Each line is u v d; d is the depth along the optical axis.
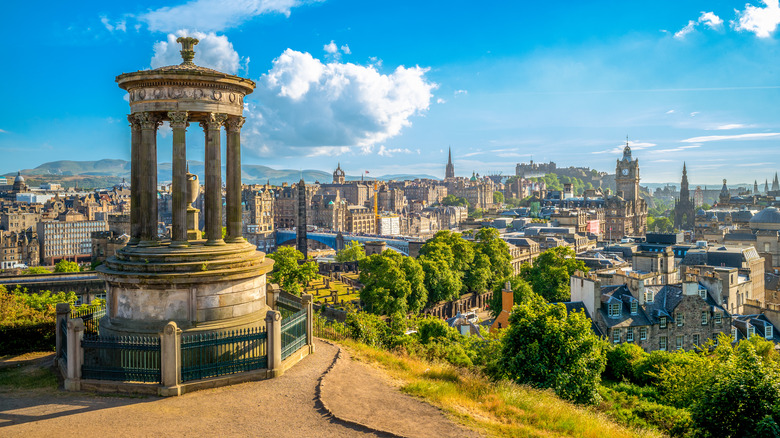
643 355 69.00
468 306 169.00
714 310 91.94
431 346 56.84
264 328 32.62
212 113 35.12
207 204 35.75
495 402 30.83
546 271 143.62
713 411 38.44
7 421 25.70
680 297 90.69
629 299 89.62
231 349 32.00
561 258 149.25
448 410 27.97
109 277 33.97
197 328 33.38
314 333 50.12
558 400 37.62
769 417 35.34
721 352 49.59
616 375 68.75
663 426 45.88
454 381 34.94
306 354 37.16
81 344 30.28
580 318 52.03
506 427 26.69
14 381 32.22
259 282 37.41
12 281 99.94
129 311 33.94
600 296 89.00
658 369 64.81
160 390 28.84
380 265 142.12
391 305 129.88
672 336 89.38
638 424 45.72
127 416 26.17
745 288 121.00
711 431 38.44
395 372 35.31
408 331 87.81
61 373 33.22
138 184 36.41
